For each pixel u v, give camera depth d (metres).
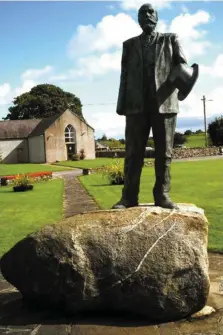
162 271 5.43
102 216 5.91
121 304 5.54
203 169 31.84
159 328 5.26
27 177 25.80
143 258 5.48
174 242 5.54
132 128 6.58
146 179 25.84
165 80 6.30
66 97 79.38
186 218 5.79
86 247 5.60
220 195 17.02
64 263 5.55
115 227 5.68
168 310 5.43
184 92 6.32
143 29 6.45
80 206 16.08
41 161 60.34
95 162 51.72
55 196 20.33
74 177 32.78
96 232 5.67
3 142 62.34
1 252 9.42
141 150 6.64
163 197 6.48
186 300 5.46
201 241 5.62
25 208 16.56
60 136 60.53
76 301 5.57
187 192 18.34
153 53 6.33
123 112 6.66
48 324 5.47
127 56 6.61
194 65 6.22
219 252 8.77
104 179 28.34
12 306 6.16
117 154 61.34
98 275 5.53
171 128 6.46
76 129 61.72
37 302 5.95
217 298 6.12
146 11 6.36
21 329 5.36
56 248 5.63
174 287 5.44
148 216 5.82
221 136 64.56
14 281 6.01
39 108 76.75
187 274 5.47
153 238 5.57
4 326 5.46
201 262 5.51
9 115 78.31
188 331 5.14
